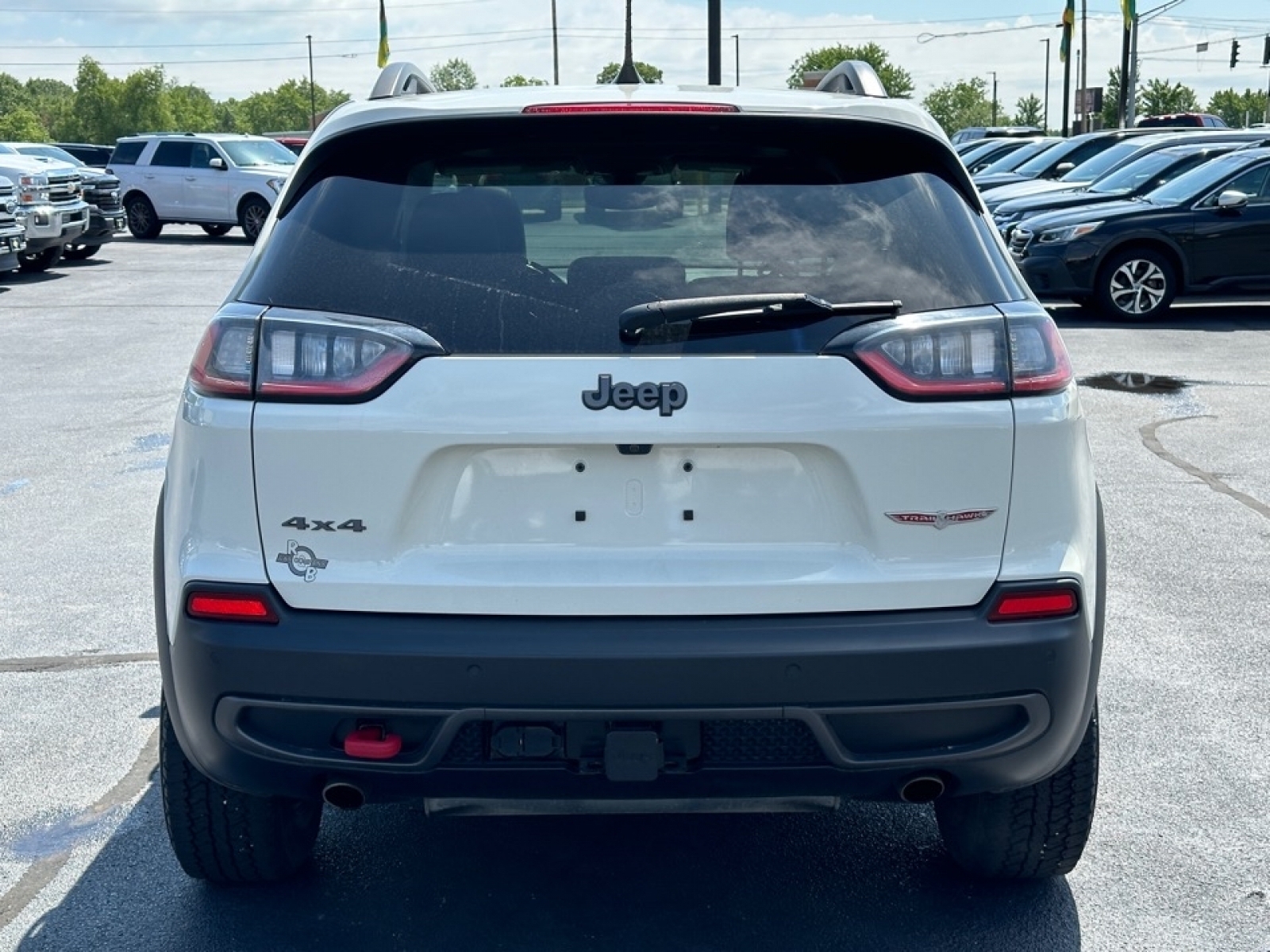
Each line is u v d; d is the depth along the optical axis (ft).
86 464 27.86
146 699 15.72
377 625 8.91
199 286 64.54
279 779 9.30
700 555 9.07
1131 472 26.71
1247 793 13.24
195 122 583.58
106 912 11.10
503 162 9.80
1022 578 9.14
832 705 8.89
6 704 15.55
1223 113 442.09
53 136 572.92
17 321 51.65
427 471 8.98
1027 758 9.32
